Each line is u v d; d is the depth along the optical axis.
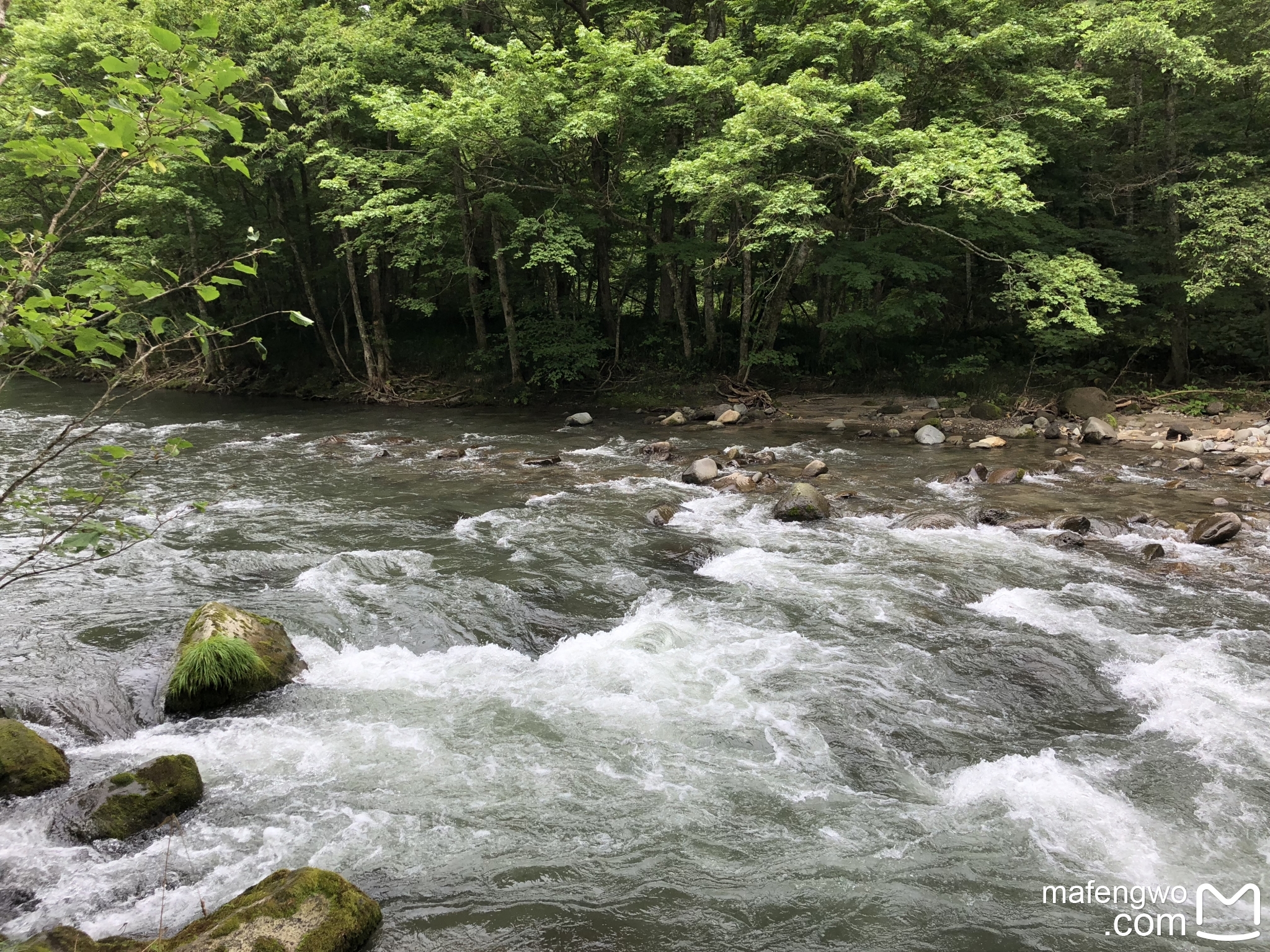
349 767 5.14
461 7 22.98
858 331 24.12
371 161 20.38
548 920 3.85
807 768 5.21
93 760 5.17
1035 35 17.59
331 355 26.30
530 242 24.00
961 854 4.38
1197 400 19.14
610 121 18.38
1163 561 9.02
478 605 7.79
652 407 22.08
